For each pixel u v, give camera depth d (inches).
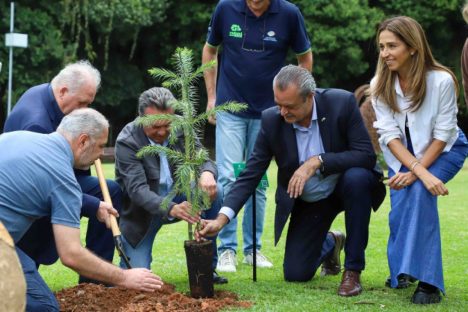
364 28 927.0
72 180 157.3
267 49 241.4
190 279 184.2
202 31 971.3
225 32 243.6
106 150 751.1
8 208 155.1
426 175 186.5
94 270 158.1
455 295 195.6
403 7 965.2
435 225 186.7
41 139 158.6
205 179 201.9
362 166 200.4
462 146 197.3
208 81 255.6
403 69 192.4
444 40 999.6
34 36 836.0
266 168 205.9
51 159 156.6
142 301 179.8
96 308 175.6
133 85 970.1
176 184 184.1
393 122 197.0
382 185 204.8
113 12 842.2
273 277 220.4
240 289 199.5
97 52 943.7
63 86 191.3
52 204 156.3
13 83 844.0
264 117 205.6
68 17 839.7
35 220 173.0
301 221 213.9
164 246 273.3
